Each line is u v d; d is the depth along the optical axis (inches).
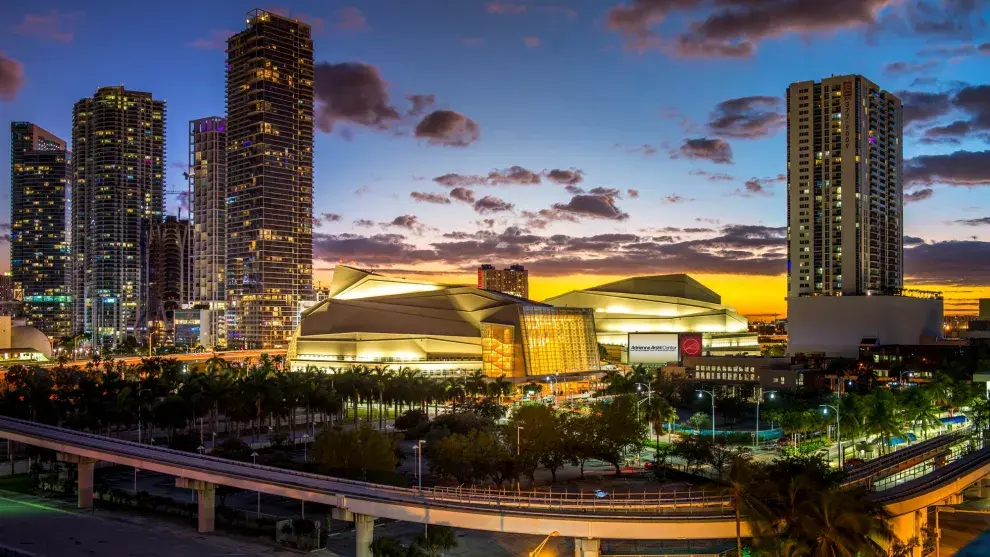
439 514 3590.1
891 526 3494.1
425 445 6141.7
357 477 4822.8
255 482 4279.0
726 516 3339.1
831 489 3245.6
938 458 5012.3
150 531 4606.3
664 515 3395.7
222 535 4522.6
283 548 4254.4
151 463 4817.9
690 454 5492.1
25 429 5846.5
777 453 6456.7
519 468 4997.5
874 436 7091.5
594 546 3383.4
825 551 2849.4
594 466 6250.0
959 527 4576.8
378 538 4185.5
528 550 4101.9
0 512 5103.3
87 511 5123.0
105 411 6939.0
